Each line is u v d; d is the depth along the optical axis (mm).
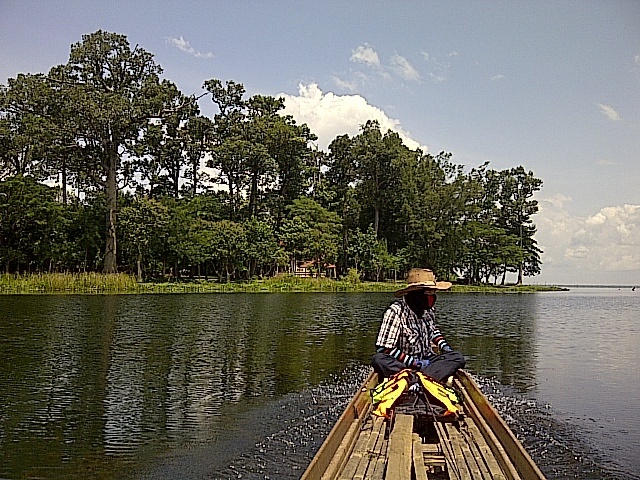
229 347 19578
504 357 19047
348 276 63656
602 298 68938
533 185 84250
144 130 53469
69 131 51625
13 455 9016
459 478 5238
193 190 67812
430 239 70875
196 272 62406
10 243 50469
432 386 7223
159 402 12250
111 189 53562
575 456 9172
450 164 72875
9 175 56156
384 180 73312
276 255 61219
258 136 66500
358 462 5594
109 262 53000
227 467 8523
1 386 13523
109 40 54594
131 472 8375
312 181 74938
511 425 10820
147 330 23531
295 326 25906
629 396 13195
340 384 14109
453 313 37594
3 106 54562
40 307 32562
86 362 16484
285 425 10688
